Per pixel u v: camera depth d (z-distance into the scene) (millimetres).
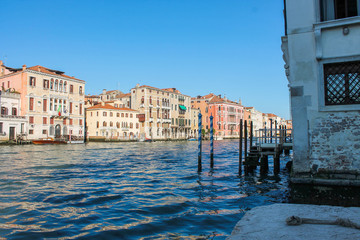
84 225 6344
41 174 14273
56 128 51031
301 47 8469
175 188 10914
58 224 6410
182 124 79688
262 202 8531
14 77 47656
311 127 8281
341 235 2596
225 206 8078
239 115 98000
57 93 51000
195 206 8078
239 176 14117
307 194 8070
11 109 44938
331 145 8047
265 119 125125
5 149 33531
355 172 7742
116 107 64875
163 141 70562
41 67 53031
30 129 46312
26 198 8945
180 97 79500
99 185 11406
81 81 55875
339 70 8125
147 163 20547
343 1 8227
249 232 2785
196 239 5488
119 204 8289
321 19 8398
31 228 6129
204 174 14852
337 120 8016
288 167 16344
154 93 69688
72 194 9570
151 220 6727
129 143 57625
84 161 21375
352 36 7945
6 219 6781
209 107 90250
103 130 58875
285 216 3213
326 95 8234
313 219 3004
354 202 7266
